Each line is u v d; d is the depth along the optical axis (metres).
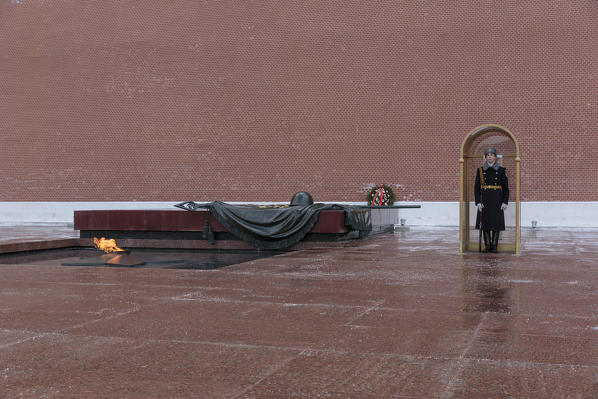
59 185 24.77
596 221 19.84
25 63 25.31
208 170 23.39
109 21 24.52
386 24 21.89
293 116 22.67
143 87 24.06
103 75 24.47
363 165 22.02
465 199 11.02
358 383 3.28
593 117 19.97
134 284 6.93
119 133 24.25
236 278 7.40
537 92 20.47
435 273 7.80
